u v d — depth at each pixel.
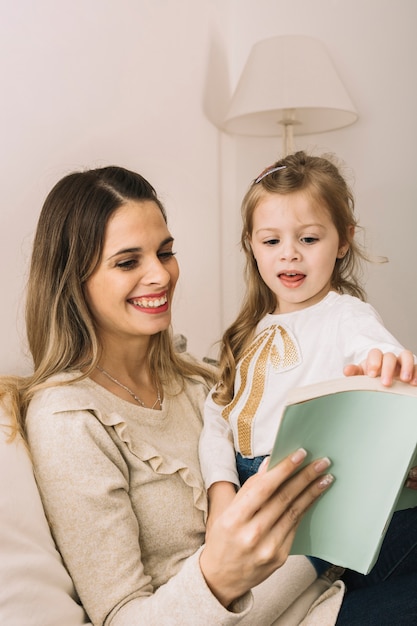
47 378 1.09
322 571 1.09
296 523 0.75
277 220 1.29
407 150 2.74
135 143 2.14
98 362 1.16
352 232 1.39
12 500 0.89
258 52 2.41
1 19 1.61
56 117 1.79
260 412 1.22
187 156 2.44
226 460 1.18
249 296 1.45
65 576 0.92
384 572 1.14
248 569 0.75
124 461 1.04
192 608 0.78
